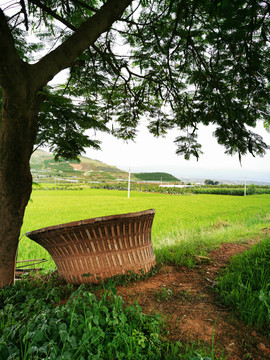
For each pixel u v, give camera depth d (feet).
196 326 8.20
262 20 8.11
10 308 7.93
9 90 8.62
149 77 15.72
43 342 6.30
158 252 17.30
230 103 11.61
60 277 13.14
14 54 8.20
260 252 14.51
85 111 9.86
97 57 14.74
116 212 76.13
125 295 10.43
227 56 11.43
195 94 13.37
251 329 7.99
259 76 10.30
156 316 8.11
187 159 14.16
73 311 7.13
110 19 9.74
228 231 26.94
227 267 13.76
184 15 10.71
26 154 9.99
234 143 11.37
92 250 11.93
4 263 10.96
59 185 435.12
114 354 6.49
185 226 39.29
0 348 5.84
